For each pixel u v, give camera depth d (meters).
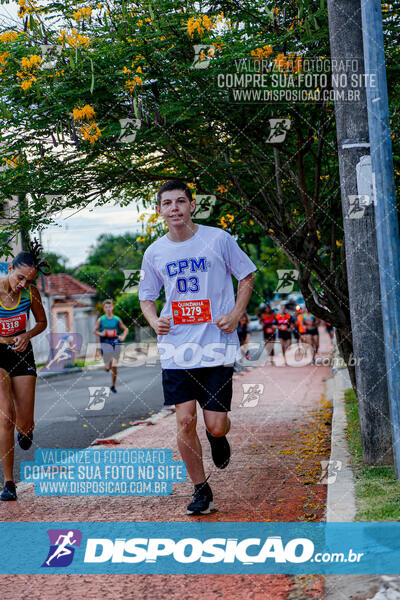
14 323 5.18
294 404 9.85
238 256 4.33
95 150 5.40
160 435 7.65
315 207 6.36
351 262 4.89
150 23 5.10
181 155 6.15
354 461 4.97
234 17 5.59
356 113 4.88
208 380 4.27
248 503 4.46
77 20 5.06
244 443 6.76
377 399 4.82
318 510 4.17
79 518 4.35
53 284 38.22
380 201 4.43
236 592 3.03
